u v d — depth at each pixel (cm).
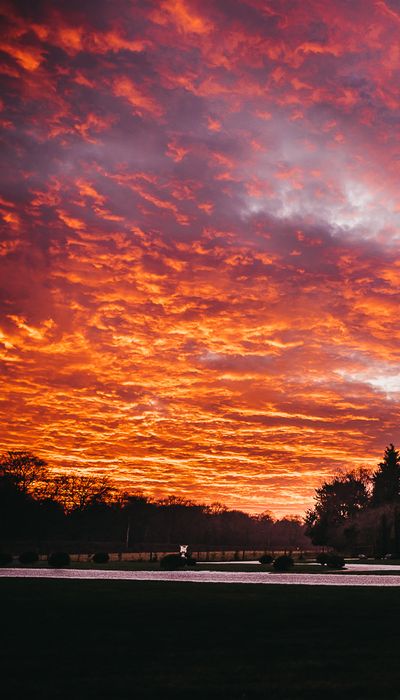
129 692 1016
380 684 1073
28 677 1109
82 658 1262
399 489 10244
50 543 10525
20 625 1656
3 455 11612
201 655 1303
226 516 15900
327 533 10344
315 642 1453
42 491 11950
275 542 16825
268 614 1900
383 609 2030
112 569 4803
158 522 14825
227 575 3975
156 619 1781
